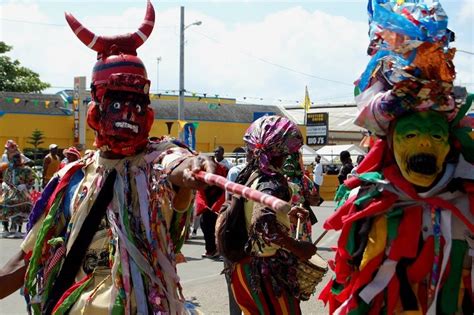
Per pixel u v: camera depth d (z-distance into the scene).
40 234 3.56
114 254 3.38
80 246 3.43
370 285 3.96
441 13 4.00
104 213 3.45
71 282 3.45
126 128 3.42
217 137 43.47
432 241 3.88
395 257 3.90
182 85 31.08
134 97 3.46
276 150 4.61
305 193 5.96
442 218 3.88
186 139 21.75
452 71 4.02
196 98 50.66
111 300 3.30
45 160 17.20
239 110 47.94
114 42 3.61
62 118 38.00
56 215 3.59
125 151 3.47
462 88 3.95
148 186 3.42
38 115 37.50
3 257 11.80
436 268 3.85
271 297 4.50
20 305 8.00
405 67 3.94
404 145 3.89
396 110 3.91
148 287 3.34
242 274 4.60
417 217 3.91
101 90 3.50
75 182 3.60
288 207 2.65
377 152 4.09
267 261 4.50
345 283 4.18
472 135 4.07
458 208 3.89
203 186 3.16
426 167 3.83
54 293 3.45
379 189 4.00
